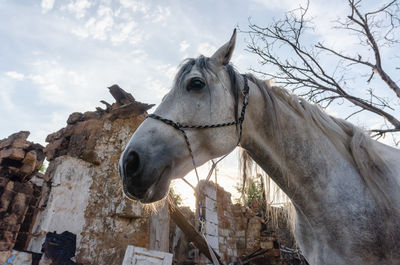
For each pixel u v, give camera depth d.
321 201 1.60
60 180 5.00
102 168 5.66
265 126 1.79
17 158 6.70
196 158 1.62
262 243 10.16
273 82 2.03
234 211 11.20
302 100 1.93
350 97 5.13
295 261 10.11
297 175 1.69
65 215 4.85
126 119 6.37
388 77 5.17
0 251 4.09
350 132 1.83
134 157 1.46
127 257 4.25
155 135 1.52
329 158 1.69
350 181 1.60
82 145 5.68
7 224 5.93
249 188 2.14
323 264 1.54
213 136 1.61
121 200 5.43
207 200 8.85
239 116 1.73
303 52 5.66
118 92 6.24
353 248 1.43
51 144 6.30
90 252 4.91
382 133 4.47
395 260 1.38
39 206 4.93
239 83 1.80
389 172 1.55
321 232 1.58
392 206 1.46
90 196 5.33
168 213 5.94
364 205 1.50
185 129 1.58
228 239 9.92
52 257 4.38
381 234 1.42
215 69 1.75
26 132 7.11
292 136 1.75
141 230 5.50
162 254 4.55
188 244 9.76
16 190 6.39
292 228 2.14
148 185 1.42
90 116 6.32
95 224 5.18
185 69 1.76
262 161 1.82
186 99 1.64
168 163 1.51
